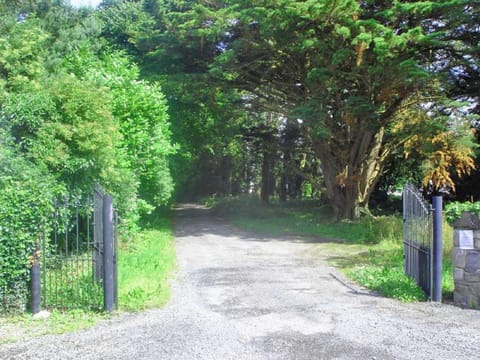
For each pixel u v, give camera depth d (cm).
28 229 683
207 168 4250
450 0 1545
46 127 938
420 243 827
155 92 1561
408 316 673
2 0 1553
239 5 1744
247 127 2798
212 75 1958
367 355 517
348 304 746
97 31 1964
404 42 1498
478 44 1669
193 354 523
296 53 1897
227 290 855
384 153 2219
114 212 715
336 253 1362
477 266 730
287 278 976
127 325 632
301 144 2769
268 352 527
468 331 603
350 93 1867
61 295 730
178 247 1484
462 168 1947
